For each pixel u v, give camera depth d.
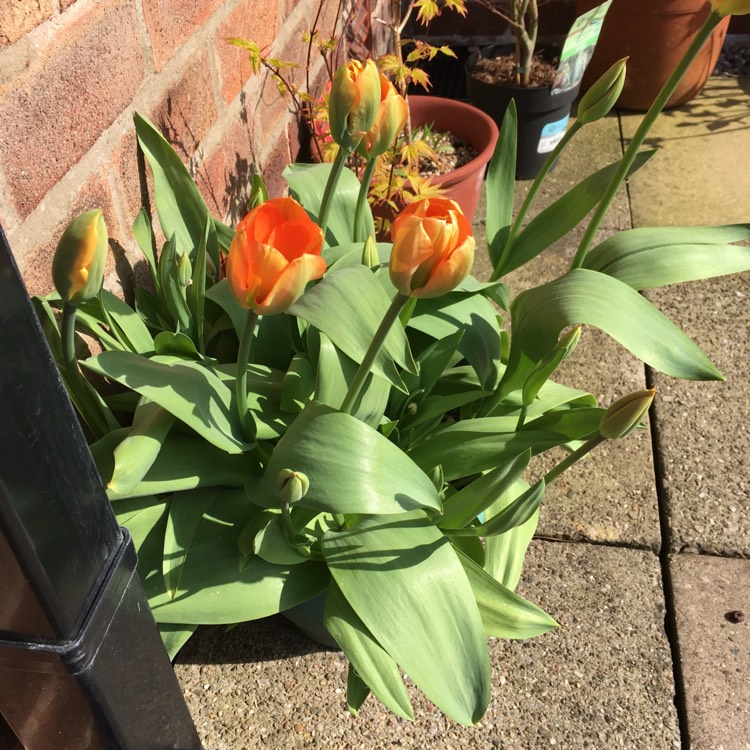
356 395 0.63
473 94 1.58
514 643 0.82
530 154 1.54
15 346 0.38
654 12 1.58
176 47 0.80
